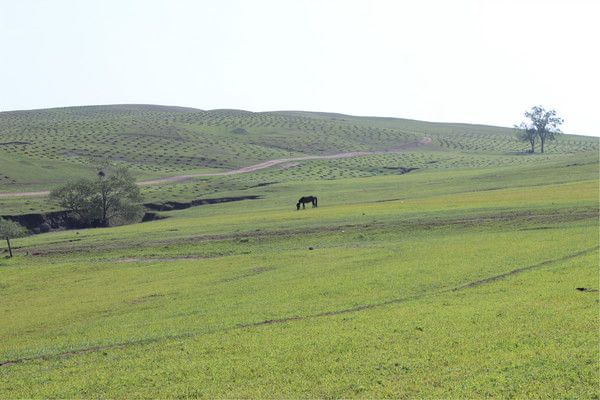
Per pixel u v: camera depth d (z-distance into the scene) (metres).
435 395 20.55
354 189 138.25
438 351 24.89
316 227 73.56
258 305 38.03
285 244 65.88
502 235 56.97
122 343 31.36
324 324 31.08
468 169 179.50
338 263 51.44
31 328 40.88
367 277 43.50
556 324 26.94
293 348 27.03
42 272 62.56
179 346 29.47
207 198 141.88
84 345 31.94
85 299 48.88
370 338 27.52
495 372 22.06
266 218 88.06
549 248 47.47
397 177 160.62
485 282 38.44
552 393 19.95
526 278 37.75
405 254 52.28
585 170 126.69
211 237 73.69
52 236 94.12
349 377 22.86
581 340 24.42
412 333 27.70
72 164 198.00
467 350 24.66
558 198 79.88
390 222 71.50
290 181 170.62
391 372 23.02
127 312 41.94
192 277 52.97
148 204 137.00
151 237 78.56
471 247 51.72
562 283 35.22
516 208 72.50
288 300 38.62
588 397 19.50
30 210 130.12
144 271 58.56
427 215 74.00
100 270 61.34
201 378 24.22
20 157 199.88
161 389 23.36
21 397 23.92
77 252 72.50
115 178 129.38
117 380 24.80
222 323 33.78
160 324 35.50
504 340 25.45
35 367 28.44
